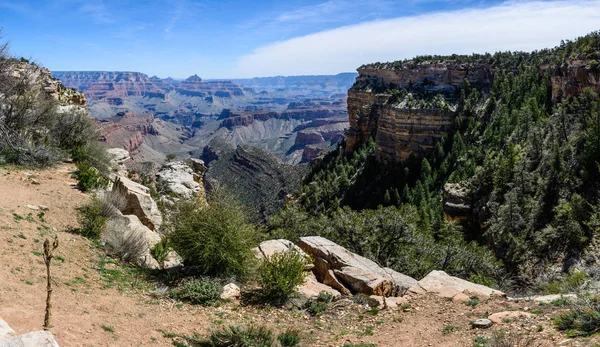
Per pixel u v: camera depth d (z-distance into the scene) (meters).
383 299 13.62
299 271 13.86
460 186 51.59
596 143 33.34
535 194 37.25
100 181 23.72
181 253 14.98
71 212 17.80
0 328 6.17
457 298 13.74
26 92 28.66
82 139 31.33
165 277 13.98
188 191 38.19
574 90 53.97
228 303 12.93
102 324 9.05
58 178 23.33
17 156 24.41
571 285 15.58
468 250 27.92
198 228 14.74
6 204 16.11
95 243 15.20
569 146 38.38
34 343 5.43
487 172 48.06
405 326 11.70
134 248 15.27
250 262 15.32
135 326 9.60
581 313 9.48
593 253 25.27
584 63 52.66
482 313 12.02
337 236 28.00
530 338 9.19
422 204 57.25
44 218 15.95
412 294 14.70
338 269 16.78
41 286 10.12
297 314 12.73
